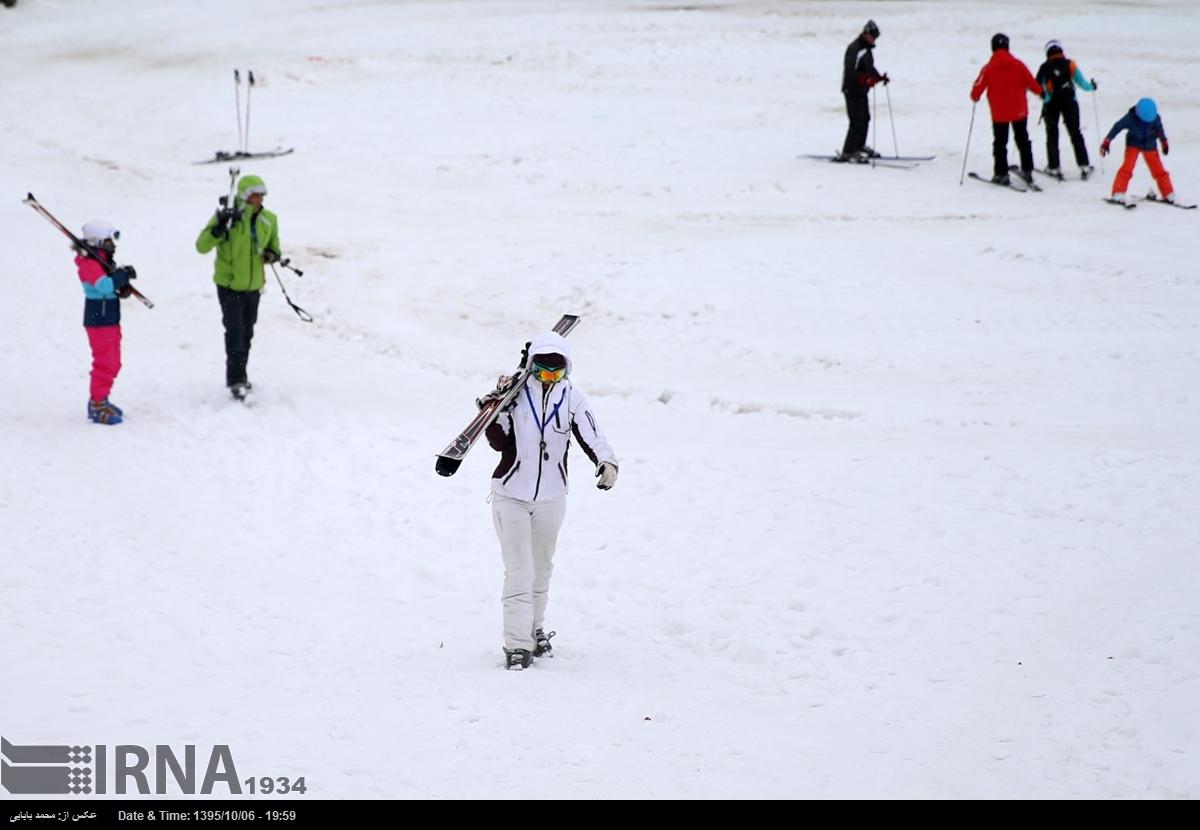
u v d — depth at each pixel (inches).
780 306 2091.5
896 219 2527.1
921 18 4458.7
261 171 3075.8
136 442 1647.4
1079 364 1787.6
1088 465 1416.1
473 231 2586.1
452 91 3727.9
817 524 1321.4
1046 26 4291.3
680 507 1400.1
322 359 2017.7
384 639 1098.7
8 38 4638.3
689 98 3595.0
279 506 1445.6
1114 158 2859.3
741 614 1127.0
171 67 4133.9
